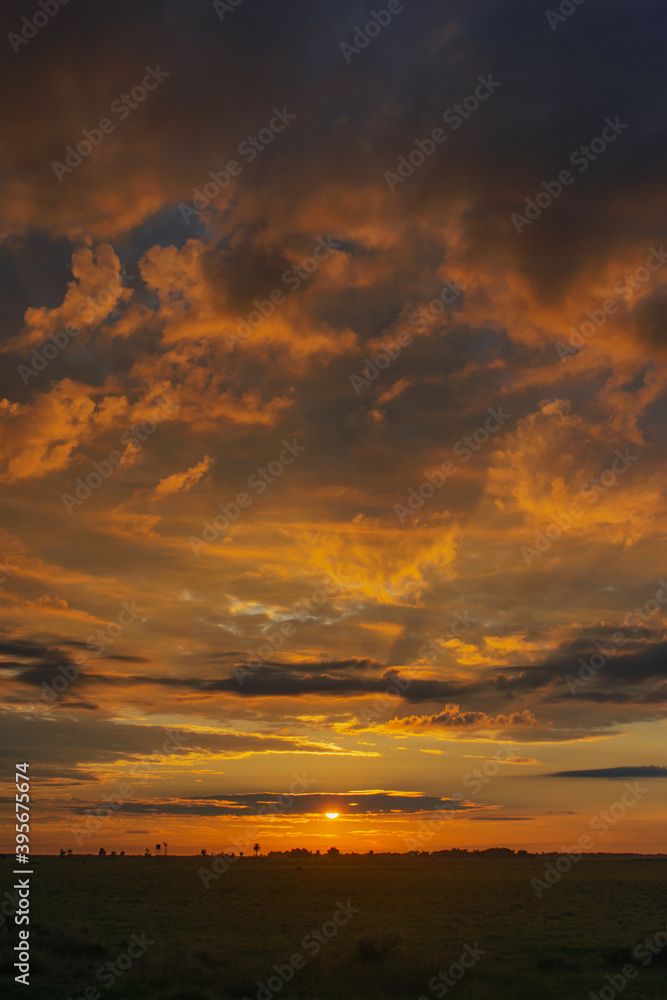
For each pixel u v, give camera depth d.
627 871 153.50
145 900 69.69
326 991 24.19
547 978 26.98
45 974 25.78
